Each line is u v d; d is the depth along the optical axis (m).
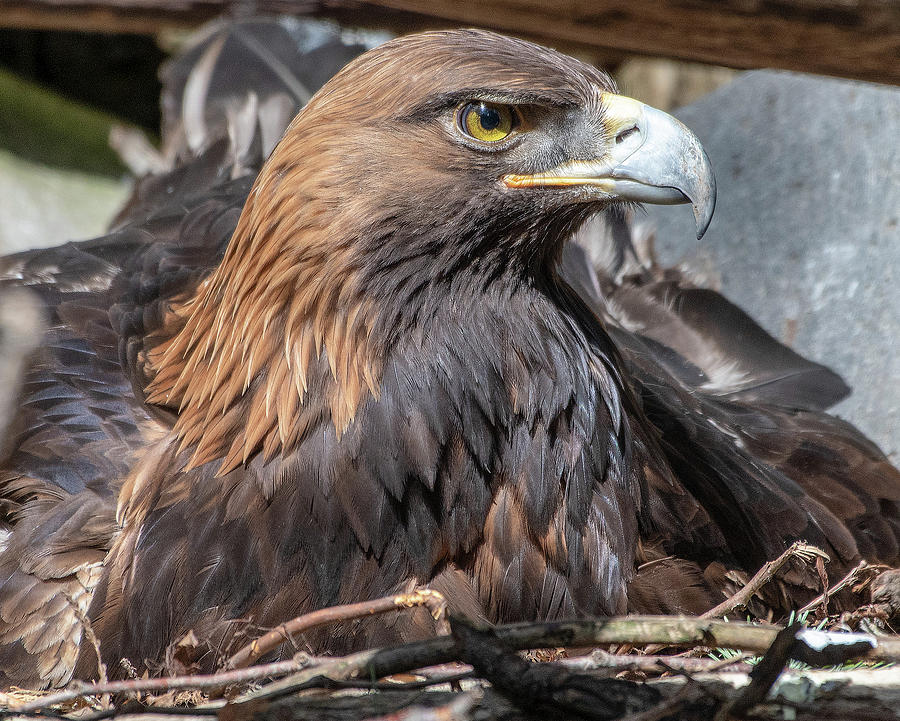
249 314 7.26
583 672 5.84
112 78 20.98
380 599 6.26
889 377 10.65
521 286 7.35
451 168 7.08
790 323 11.58
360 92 7.11
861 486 9.23
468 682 6.23
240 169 12.12
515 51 7.23
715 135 13.24
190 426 7.55
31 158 18.33
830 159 12.13
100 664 6.52
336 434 7.07
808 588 8.15
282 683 5.90
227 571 7.14
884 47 7.27
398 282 7.09
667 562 7.69
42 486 8.24
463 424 7.13
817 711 5.45
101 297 9.50
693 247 12.54
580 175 7.23
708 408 9.39
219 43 13.76
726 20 7.24
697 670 6.02
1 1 13.96
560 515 7.29
